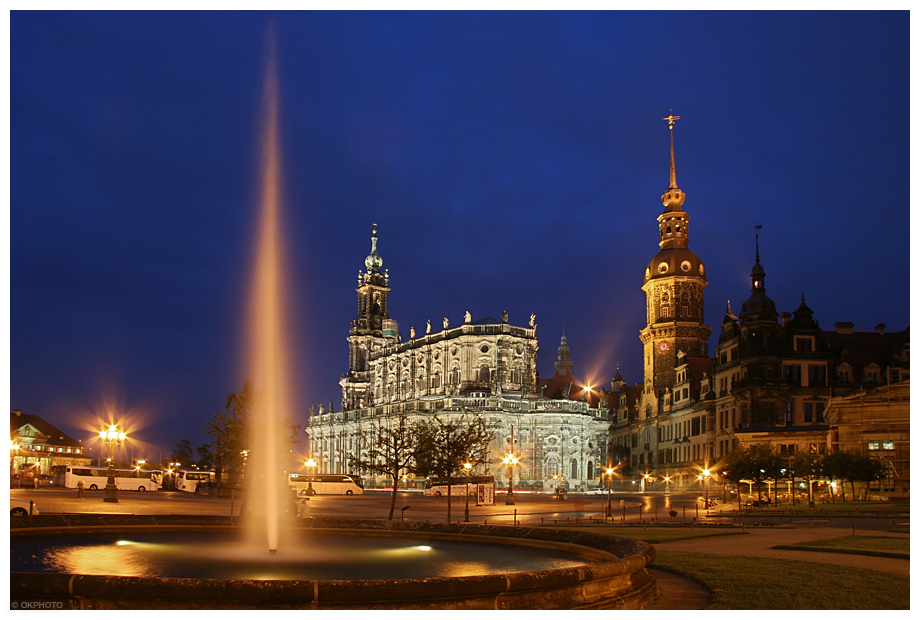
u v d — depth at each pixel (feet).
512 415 525.75
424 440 189.67
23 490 325.21
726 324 414.62
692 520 190.19
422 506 272.72
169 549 87.30
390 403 583.99
